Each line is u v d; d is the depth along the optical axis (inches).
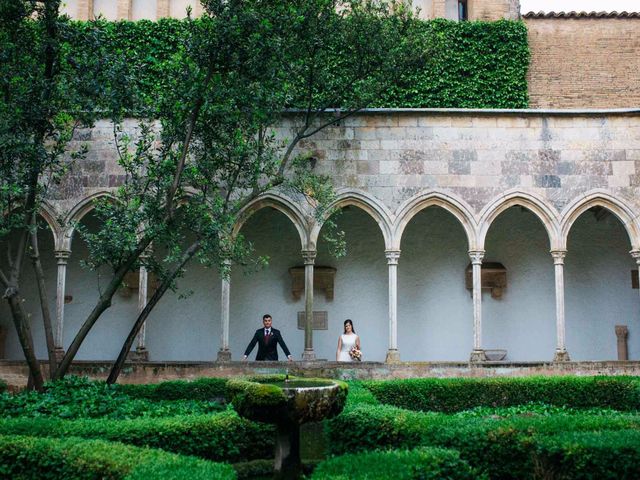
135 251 494.6
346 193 655.8
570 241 765.9
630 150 666.2
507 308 757.3
